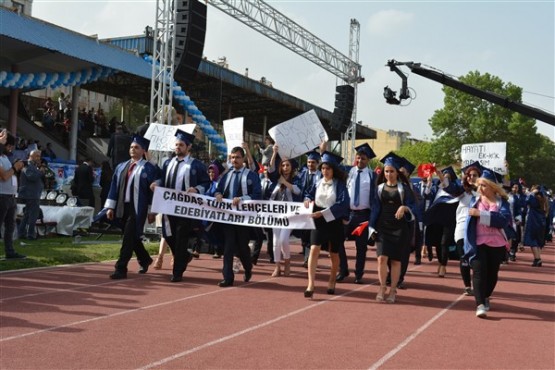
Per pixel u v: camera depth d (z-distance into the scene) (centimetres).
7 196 942
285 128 1030
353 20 2703
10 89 2241
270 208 865
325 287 910
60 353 499
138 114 4350
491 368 509
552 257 1717
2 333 557
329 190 819
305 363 496
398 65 2142
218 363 486
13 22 1738
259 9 2067
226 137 1138
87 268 984
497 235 730
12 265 938
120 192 909
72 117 2344
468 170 880
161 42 1608
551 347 592
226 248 884
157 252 1234
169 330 592
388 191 795
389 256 795
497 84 5006
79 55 1880
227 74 2655
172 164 923
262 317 671
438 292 916
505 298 894
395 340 591
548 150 6588
